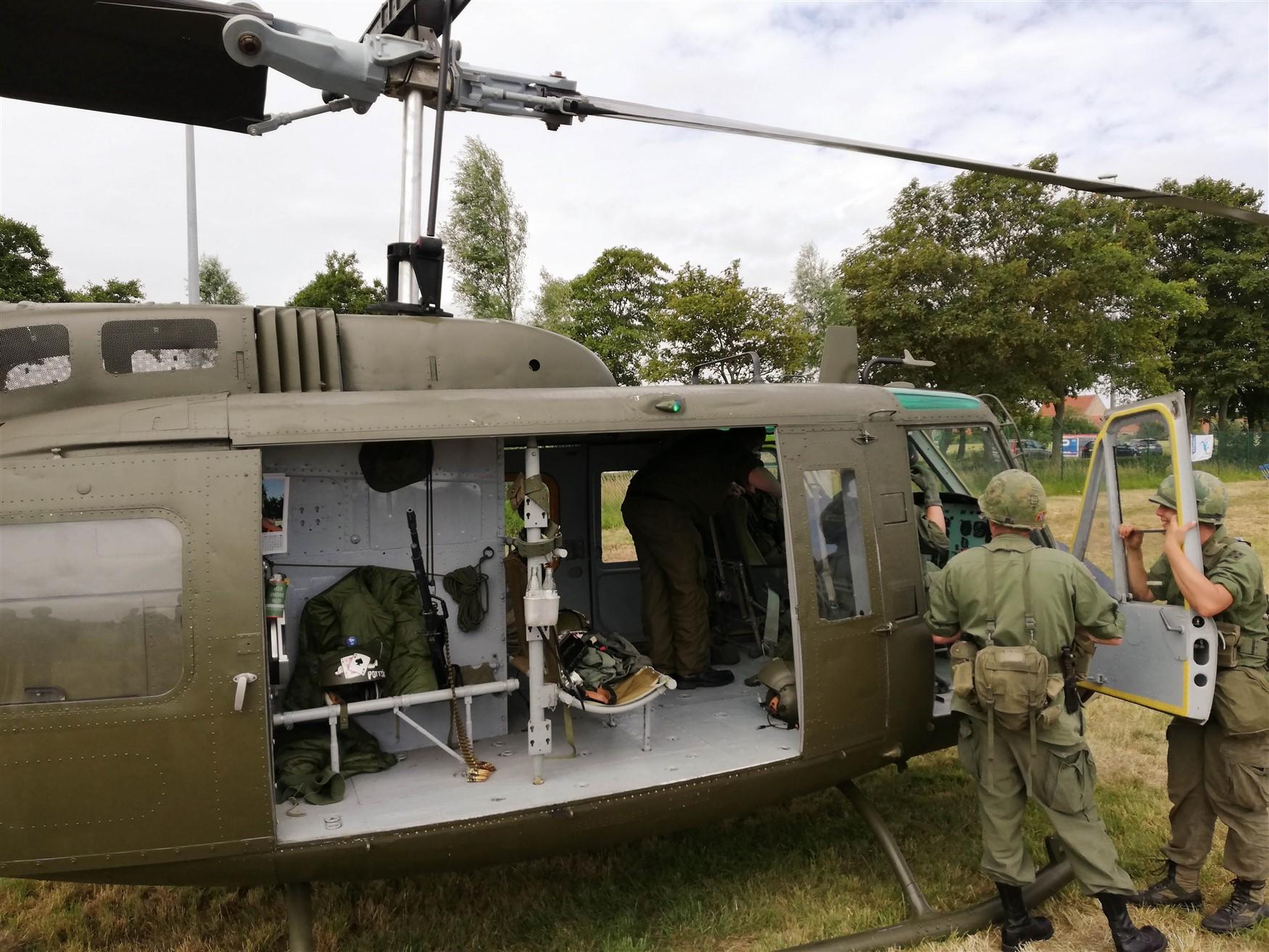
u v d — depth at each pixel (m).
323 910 3.32
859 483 3.33
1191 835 3.16
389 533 3.21
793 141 2.88
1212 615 2.80
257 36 2.48
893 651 3.29
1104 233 21.03
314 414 2.62
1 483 2.39
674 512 4.07
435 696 2.96
